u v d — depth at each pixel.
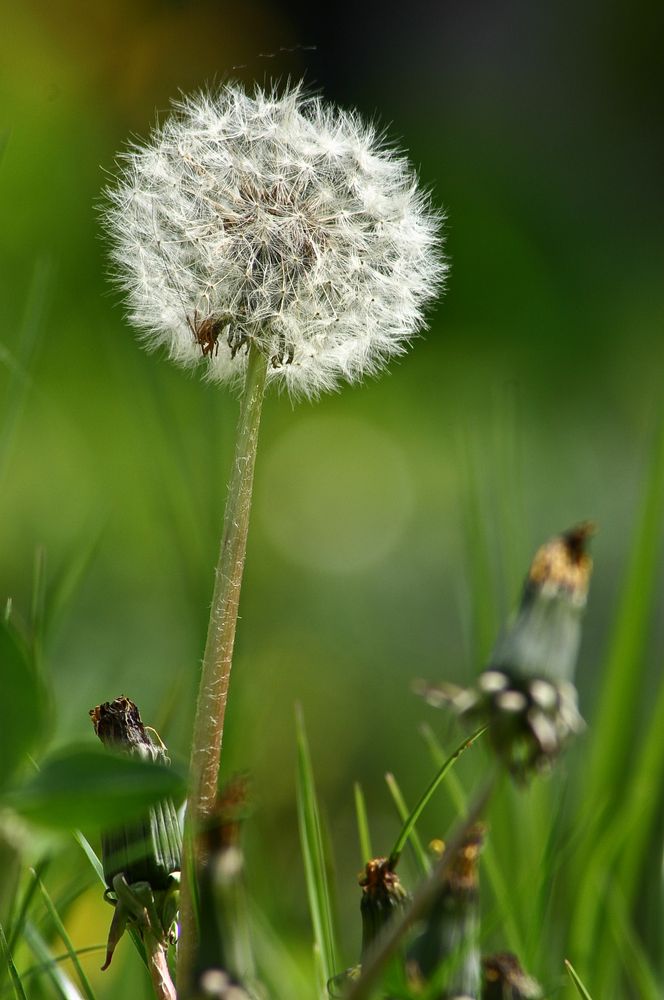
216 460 0.69
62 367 1.29
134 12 1.54
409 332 0.59
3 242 1.34
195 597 0.70
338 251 0.58
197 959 0.52
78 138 1.46
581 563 0.52
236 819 0.52
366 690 1.17
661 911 0.65
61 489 1.18
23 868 0.59
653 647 0.95
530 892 0.63
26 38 1.49
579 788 0.69
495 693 0.51
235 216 0.58
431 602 1.25
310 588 1.26
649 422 1.35
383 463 1.41
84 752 0.51
